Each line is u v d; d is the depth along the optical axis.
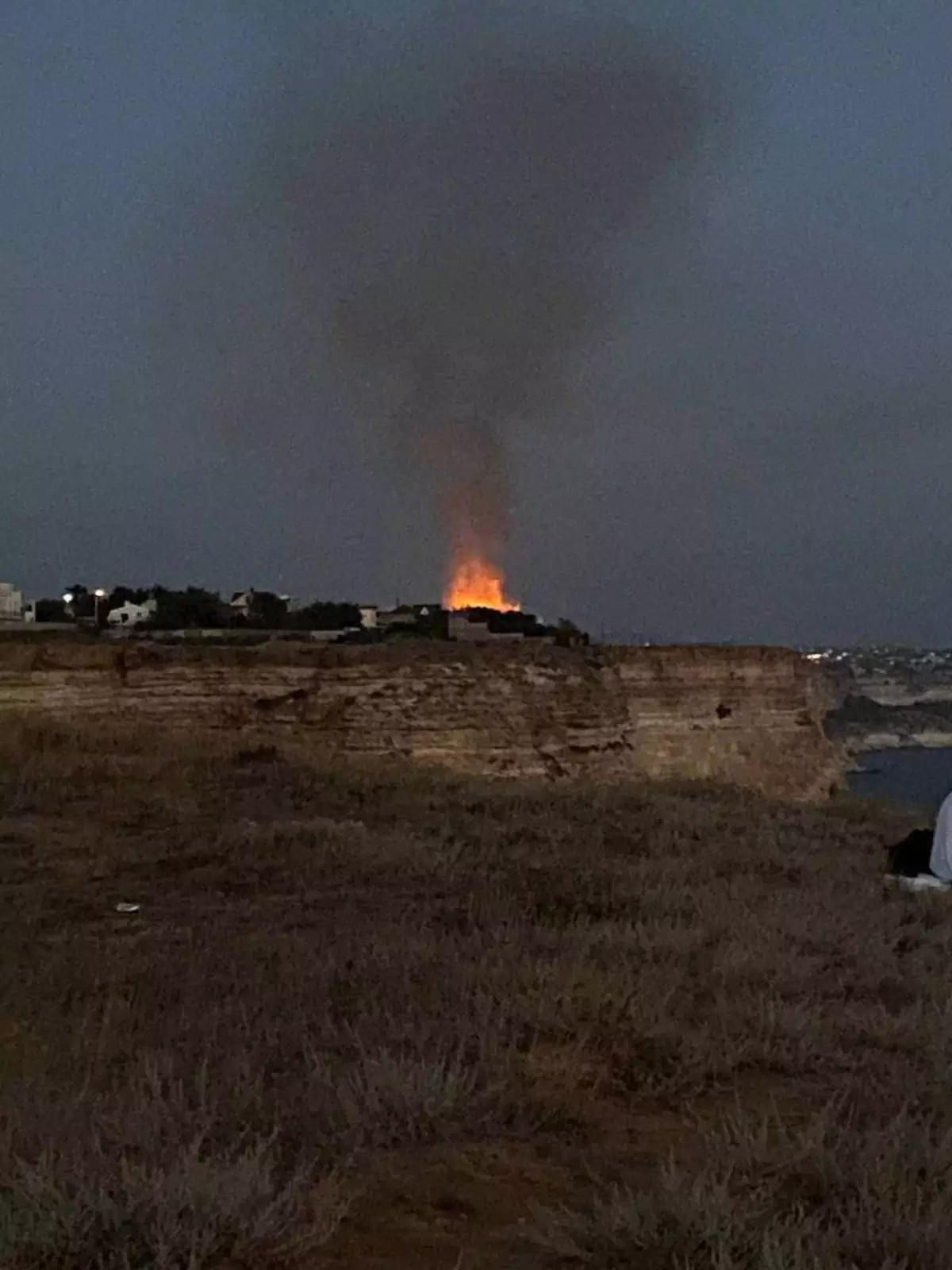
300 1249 4.79
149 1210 4.79
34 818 16.83
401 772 25.42
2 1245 4.55
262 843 15.15
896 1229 4.81
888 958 10.56
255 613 65.19
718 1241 4.69
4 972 9.20
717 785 30.16
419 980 9.05
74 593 67.44
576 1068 7.26
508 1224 5.21
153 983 8.94
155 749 24.20
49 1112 5.96
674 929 10.96
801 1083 7.35
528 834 17.47
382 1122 6.17
